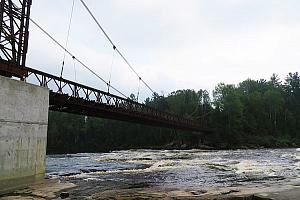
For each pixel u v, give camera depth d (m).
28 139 22.27
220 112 113.50
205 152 75.19
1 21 23.48
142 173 30.69
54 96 32.44
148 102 149.62
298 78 151.75
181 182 24.33
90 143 132.62
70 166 40.69
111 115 49.28
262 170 30.19
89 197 17.72
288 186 19.03
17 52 24.97
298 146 106.44
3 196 18.72
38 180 23.41
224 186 21.22
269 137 109.50
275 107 119.88
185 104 132.12
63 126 134.75
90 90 38.31
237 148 100.38
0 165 19.55
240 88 156.75
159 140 122.31
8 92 20.34
